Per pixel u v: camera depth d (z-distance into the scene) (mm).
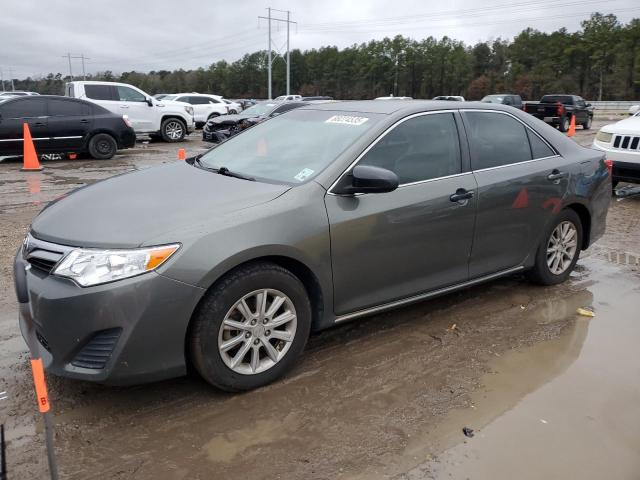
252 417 2910
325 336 3869
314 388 3201
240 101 42688
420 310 4344
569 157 4727
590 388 3252
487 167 4129
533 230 4465
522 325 4098
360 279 3465
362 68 98812
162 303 2719
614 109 51531
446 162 3904
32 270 2902
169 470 2506
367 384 3252
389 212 3490
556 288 4867
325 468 2533
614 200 8984
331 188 3330
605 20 91438
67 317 2676
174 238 2783
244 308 3010
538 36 93625
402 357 3584
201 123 25047
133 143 14523
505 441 2748
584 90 89500
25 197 8633
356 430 2814
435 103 4047
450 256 3918
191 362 2996
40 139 12906
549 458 2631
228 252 2855
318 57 105562
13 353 3523
